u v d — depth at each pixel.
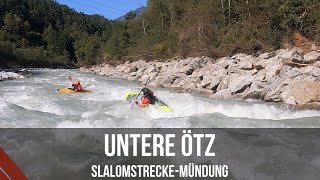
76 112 11.17
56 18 113.88
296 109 12.23
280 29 24.20
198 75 21.22
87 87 21.41
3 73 31.78
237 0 29.50
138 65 36.84
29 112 10.57
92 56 63.41
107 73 40.69
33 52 75.88
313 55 17.39
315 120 9.96
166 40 38.72
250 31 25.59
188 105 12.66
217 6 30.77
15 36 86.81
